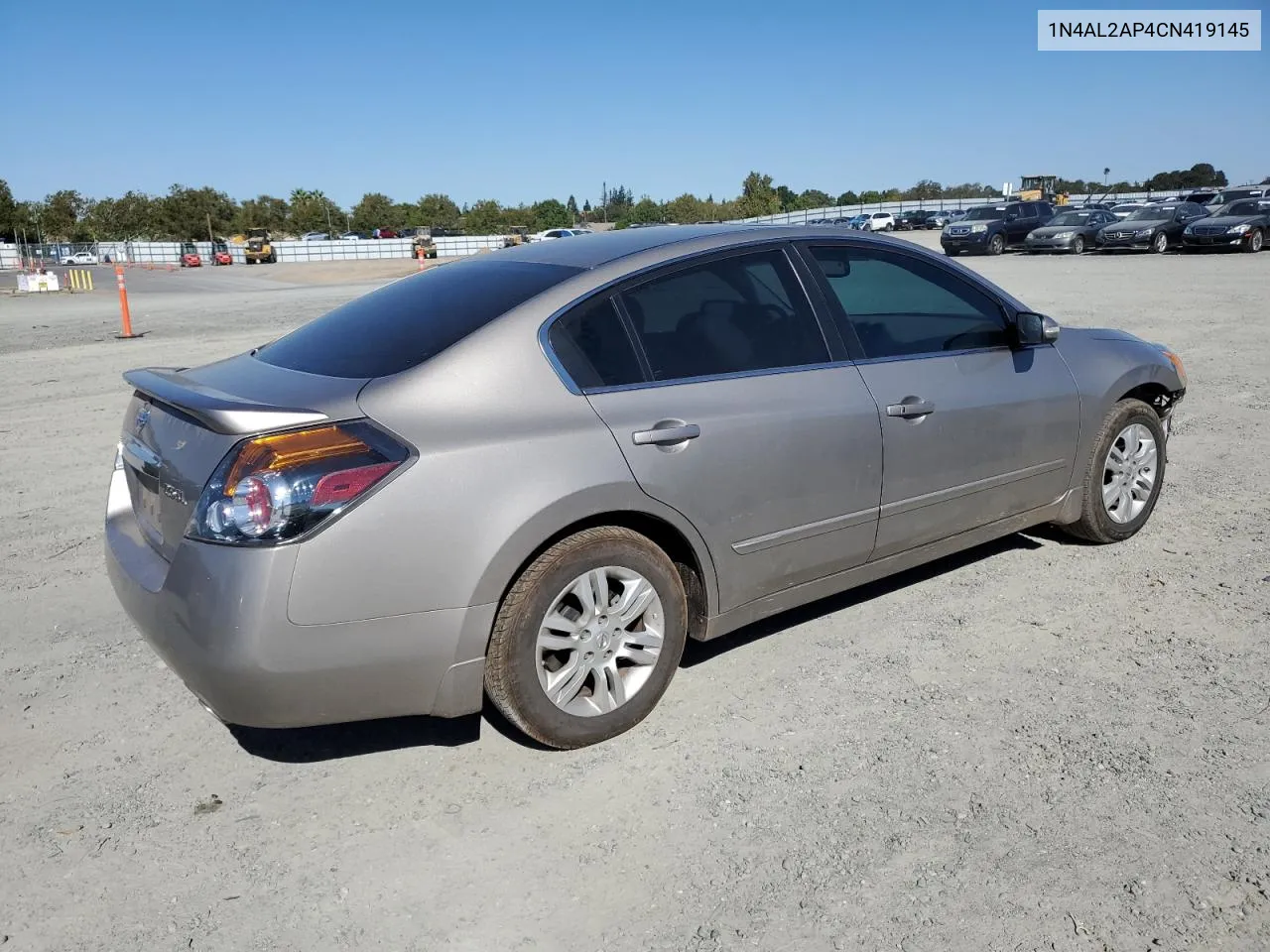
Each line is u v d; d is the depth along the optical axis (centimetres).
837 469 373
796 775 312
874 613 429
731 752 327
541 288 336
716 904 257
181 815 303
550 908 259
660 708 357
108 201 10125
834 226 411
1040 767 311
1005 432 430
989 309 440
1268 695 350
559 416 313
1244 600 430
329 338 350
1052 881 261
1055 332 427
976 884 261
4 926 257
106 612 460
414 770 325
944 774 310
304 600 274
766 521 358
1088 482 480
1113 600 435
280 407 290
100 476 707
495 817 297
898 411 388
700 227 389
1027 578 463
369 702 293
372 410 291
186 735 350
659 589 337
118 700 374
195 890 270
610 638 330
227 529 275
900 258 417
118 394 1046
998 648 393
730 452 343
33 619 452
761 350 364
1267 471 629
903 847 276
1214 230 2839
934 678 371
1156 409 531
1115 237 3031
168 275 5134
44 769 329
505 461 298
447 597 291
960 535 431
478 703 307
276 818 301
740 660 390
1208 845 272
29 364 1290
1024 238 3434
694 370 347
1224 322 1309
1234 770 306
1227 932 241
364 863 279
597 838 286
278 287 3591
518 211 10512
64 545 555
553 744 325
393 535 282
